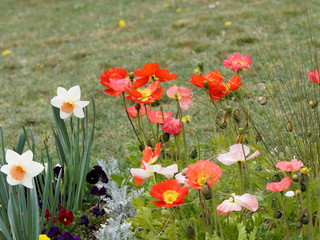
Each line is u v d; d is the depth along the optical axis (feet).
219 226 6.65
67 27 37.42
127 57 24.97
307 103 8.61
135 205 8.17
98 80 21.65
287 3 30.99
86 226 9.55
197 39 26.32
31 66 27.22
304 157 8.06
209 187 6.04
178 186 6.30
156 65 7.95
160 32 29.35
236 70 9.42
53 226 9.03
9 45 34.17
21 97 21.30
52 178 9.78
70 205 9.95
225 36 25.66
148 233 8.27
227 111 8.09
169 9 37.42
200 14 32.76
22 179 7.07
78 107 8.72
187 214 7.88
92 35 32.89
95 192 10.42
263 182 8.46
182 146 10.38
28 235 7.76
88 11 43.27
